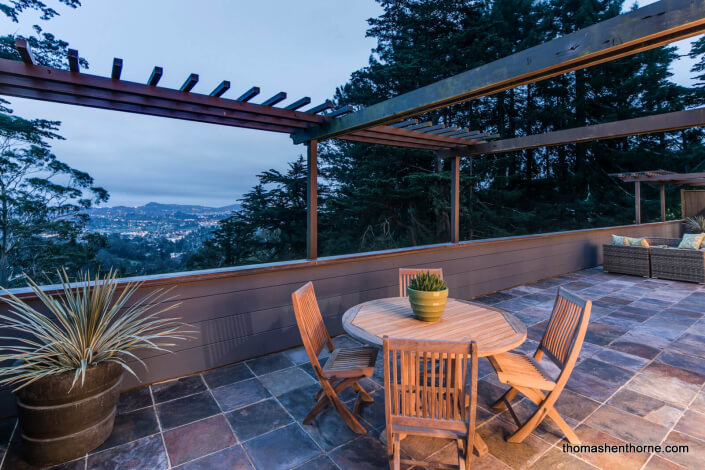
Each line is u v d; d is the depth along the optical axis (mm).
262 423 2479
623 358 3426
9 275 11695
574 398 2732
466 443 1711
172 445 2248
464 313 2686
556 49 2000
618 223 17047
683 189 12531
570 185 17812
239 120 3500
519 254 6422
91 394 2133
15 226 11672
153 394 2889
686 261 6586
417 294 2426
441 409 1707
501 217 15555
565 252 7465
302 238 14016
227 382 3086
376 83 14547
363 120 3172
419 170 14352
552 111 16953
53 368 2061
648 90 16953
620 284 6547
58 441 2064
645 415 2502
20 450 2236
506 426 2410
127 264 14703
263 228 14336
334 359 2543
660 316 4695
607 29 1823
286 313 3783
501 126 16750
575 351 2064
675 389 2850
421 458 2102
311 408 2670
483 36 13828
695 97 16859
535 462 2057
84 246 13336
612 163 17562
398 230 14266
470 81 2398
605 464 2023
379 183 12727
